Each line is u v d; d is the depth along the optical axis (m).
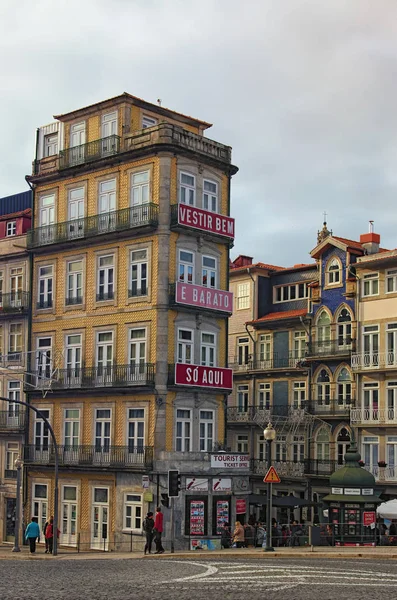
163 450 47.97
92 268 52.88
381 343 58.59
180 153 50.44
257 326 69.56
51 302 55.12
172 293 49.22
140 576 22.84
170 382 48.50
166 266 49.22
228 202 53.84
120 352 50.56
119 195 51.81
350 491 44.75
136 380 48.94
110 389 49.94
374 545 43.44
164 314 48.91
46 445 53.94
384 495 56.88
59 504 52.25
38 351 53.53
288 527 46.81
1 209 65.50
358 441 59.19
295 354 66.88
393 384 57.72
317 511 61.31
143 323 49.56
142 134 51.06
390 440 57.41
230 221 52.56
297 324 66.75
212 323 51.75
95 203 53.09
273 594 17.69
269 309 70.94
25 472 54.59
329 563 28.06
